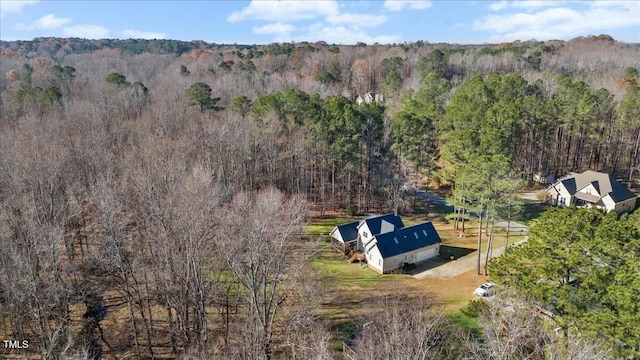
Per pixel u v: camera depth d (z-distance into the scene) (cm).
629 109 5534
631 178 6091
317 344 2155
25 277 2400
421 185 5916
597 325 1847
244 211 2850
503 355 1870
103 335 2861
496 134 4606
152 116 5834
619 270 1966
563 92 6184
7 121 6025
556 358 1819
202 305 2419
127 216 3478
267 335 2380
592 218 2180
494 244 4347
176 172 3394
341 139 4891
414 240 3997
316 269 3578
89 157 4216
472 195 3638
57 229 2733
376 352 2012
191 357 2334
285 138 5256
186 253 2612
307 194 5400
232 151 4816
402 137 5075
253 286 2286
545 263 2175
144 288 3247
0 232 2577
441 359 2344
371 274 3759
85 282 3206
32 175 3356
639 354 1759
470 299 3250
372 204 5394
